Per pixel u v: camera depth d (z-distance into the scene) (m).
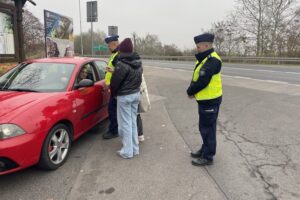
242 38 33.72
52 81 4.90
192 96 4.27
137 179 3.93
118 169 4.24
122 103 4.53
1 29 8.55
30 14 27.91
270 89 10.82
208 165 4.33
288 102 8.39
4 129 3.52
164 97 9.80
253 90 10.60
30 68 5.28
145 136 5.71
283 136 5.50
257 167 4.24
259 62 27.70
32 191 3.66
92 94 5.36
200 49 3.99
